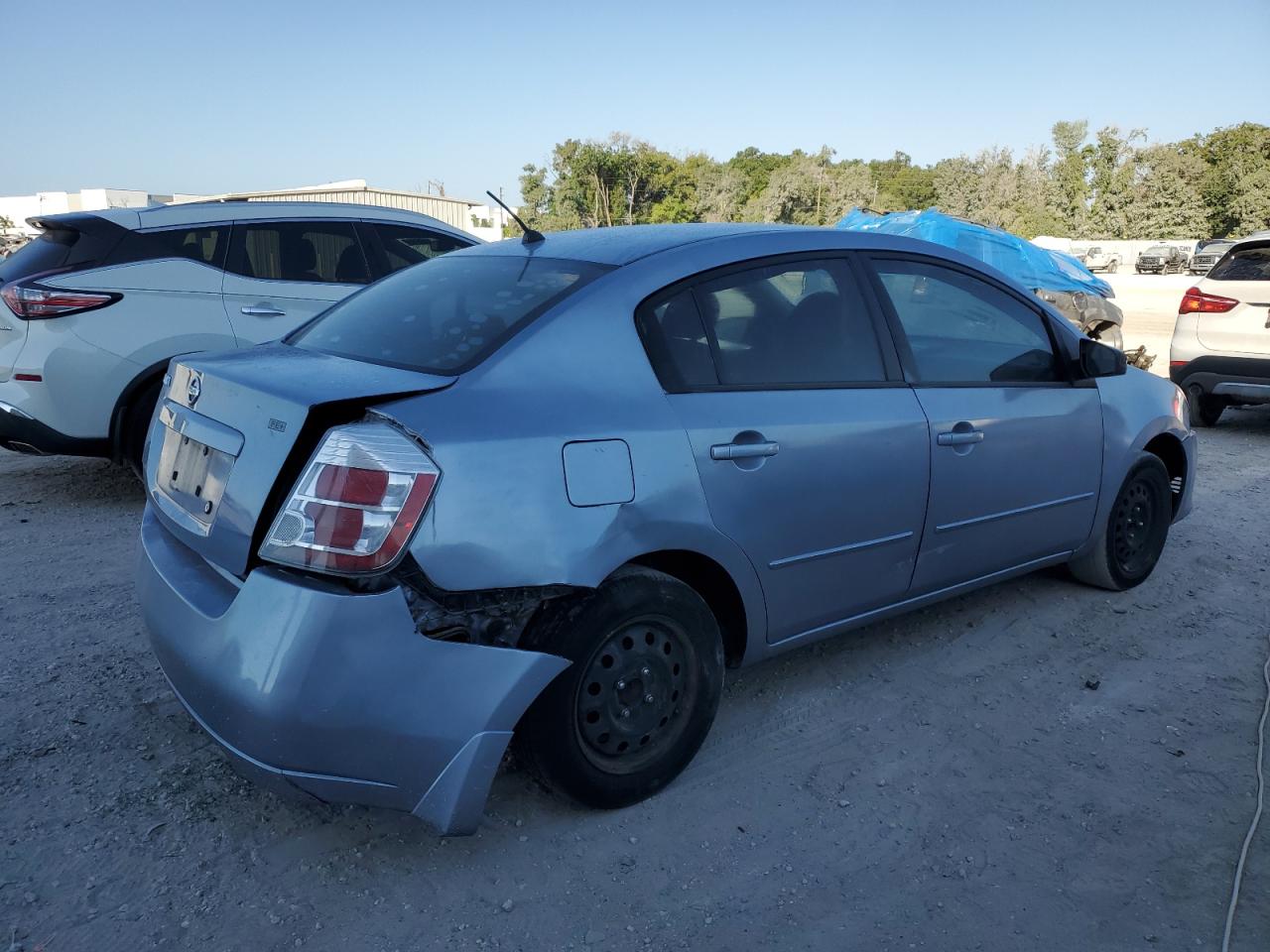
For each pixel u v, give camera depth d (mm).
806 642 3344
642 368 2828
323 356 2902
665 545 2744
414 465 2320
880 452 3295
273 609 2291
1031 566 4133
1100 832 2807
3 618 4062
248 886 2492
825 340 3303
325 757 2301
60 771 2951
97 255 5664
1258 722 3455
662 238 3213
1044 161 89375
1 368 5496
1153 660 3945
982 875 2611
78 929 2316
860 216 14211
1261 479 7031
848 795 2965
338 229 6602
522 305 2857
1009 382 3877
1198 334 8594
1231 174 83000
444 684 2365
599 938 2354
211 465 2611
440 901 2459
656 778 2869
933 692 3641
